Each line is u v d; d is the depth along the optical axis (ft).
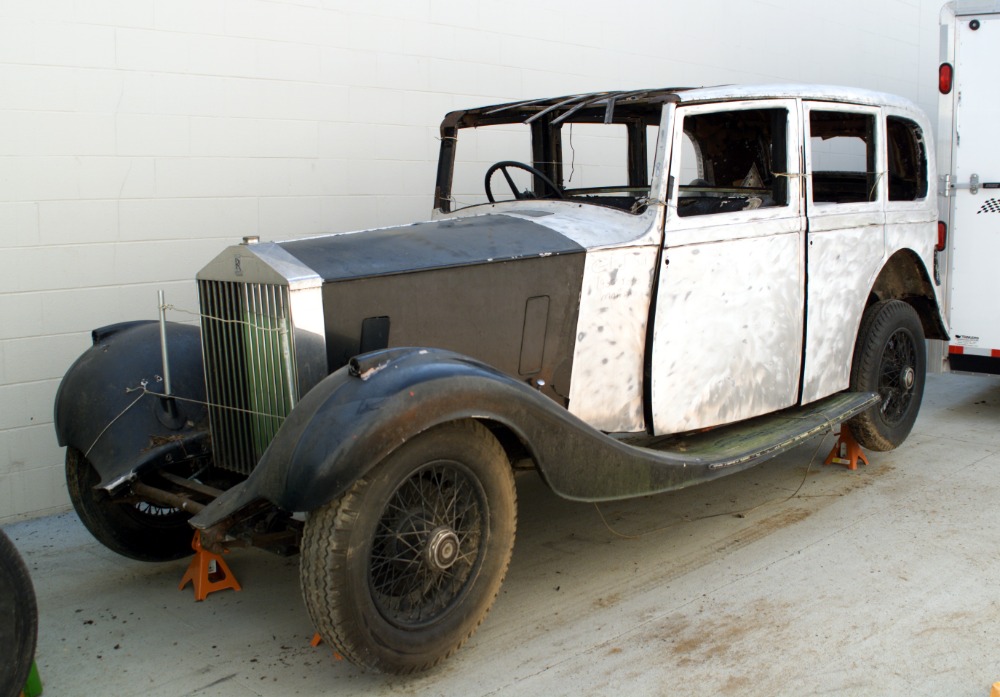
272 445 8.72
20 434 14.42
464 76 19.38
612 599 11.34
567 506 14.76
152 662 10.04
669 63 23.90
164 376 11.44
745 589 11.53
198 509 9.84
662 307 12.25
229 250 10.34
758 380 13.50
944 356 19.49
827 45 29.35
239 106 16.24
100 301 15.01
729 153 16.26
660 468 10.89
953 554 12.49
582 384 11.87
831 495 15.05
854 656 9.79
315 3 16.99
